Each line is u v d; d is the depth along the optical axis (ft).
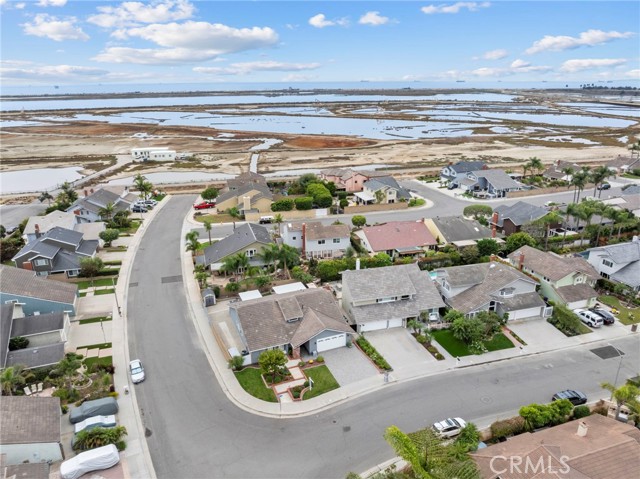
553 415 123.85
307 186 365.61
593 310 183.93
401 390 142.41
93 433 119.14
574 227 268.41
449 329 176.14
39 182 447.42
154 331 177.68
